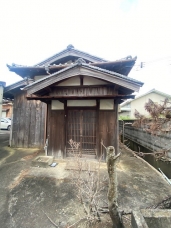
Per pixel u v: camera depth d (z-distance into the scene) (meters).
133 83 3.52
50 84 3.84
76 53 5.85
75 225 1.83
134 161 4.67
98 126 4.28
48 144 4.55
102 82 4.14
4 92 6.20
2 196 2.49
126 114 19.16
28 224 1.86
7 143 7.18
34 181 3.04
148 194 2.62
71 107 4.49
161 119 2.41
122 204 2.29
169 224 1.49
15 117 6.41
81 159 4.23
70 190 2.69
